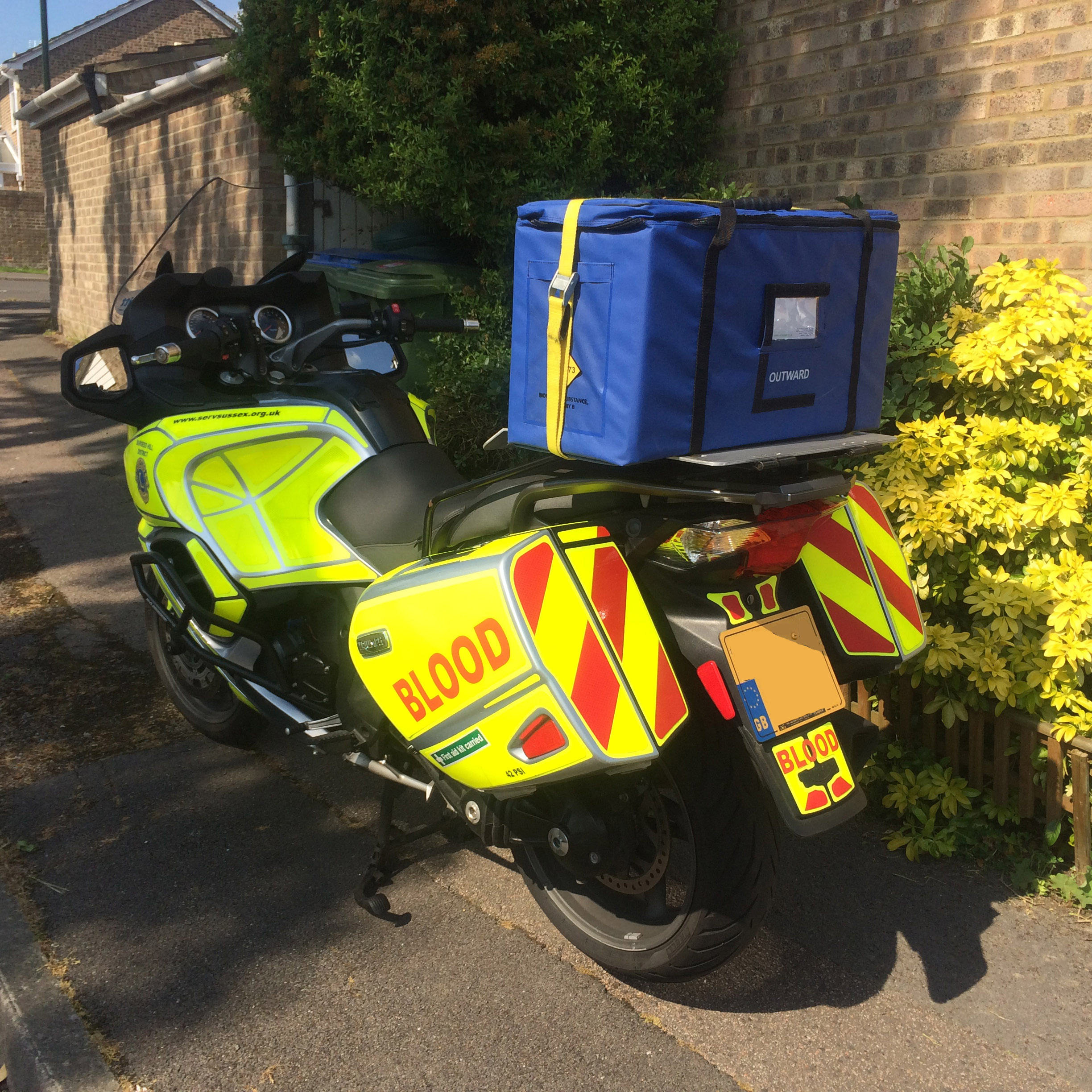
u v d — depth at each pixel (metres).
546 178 5.61
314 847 3.26
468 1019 2.55
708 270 2.02
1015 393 3.69
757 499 2.10
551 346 2.15
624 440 2.02
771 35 5.53
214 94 9.03
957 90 4.70
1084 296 4.18
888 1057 2.44
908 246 4.98
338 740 3.06
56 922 2.88
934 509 3.45
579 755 2.16
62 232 15.13
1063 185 4.37
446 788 2.64
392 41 5.61
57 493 7.14
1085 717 3.09
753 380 2.16
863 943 2.85
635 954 2.54
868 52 5.04
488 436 5.61
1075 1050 2.46
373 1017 2.55
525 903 3.02
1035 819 3.33
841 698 2.34
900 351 3.84
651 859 2.63
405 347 5.82
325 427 3.32
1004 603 3.26
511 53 5.33
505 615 2.25
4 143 43.53
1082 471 3.53
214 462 3.38
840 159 5.24
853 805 2.24
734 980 2.70
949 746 3.40
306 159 6.30
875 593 2.64
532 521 2.52
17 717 4.06
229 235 8.87
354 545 3.19
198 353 3.34
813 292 2.23
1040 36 4.38
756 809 2.36
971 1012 2.59
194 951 2.78
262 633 3.41
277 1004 2.59
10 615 5.04
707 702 2.38
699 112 5.81
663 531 2.27
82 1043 2.46
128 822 3.38
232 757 3.81
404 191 5.58
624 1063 2.41
